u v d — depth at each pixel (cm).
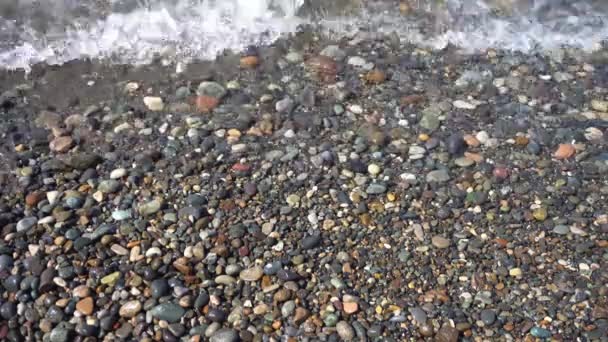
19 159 90
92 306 74
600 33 117
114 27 110
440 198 88
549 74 109
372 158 93
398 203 87
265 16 113
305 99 101
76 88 101
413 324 75
